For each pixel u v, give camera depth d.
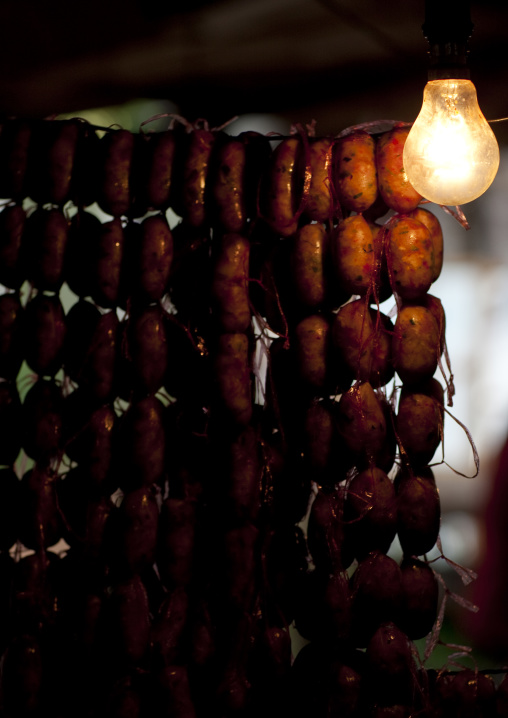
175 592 1.15
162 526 1.15
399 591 1.10
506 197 2.91
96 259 1.14
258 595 1.14
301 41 1.97
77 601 1.17
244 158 1.12
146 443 1.14
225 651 1.14
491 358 3.39
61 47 1.86
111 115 2.29
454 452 3.33
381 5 1.79
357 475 1.11
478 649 1.65
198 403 1.16
